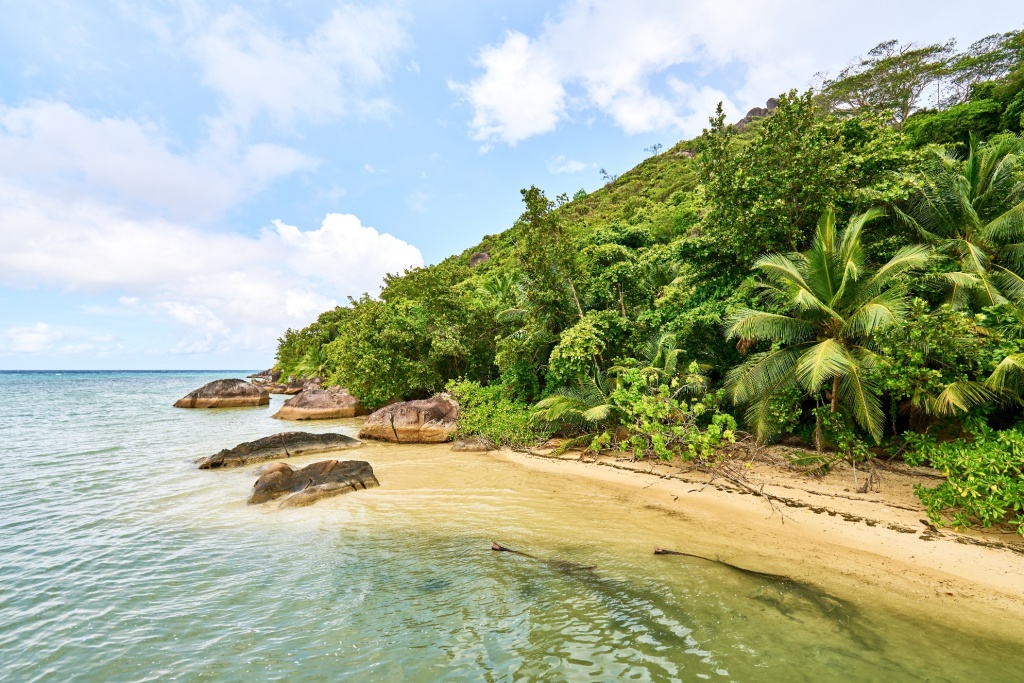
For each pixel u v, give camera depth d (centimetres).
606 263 2203
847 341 1234
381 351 2616
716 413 1397
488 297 3020
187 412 3497
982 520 850
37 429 2397
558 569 740
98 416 3094
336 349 3100
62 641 553
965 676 468
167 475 1384
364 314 2848
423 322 2802
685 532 891
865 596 637
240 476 1372
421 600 649
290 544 858
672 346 1670
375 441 2003
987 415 1070
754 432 1395
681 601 629
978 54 3975
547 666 496
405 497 1152
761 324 1261
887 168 1606
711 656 506
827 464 1196
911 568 716
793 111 1544
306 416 3009
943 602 619
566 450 1664
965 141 2912
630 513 1013
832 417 1216
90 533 914
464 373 2797
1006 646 521
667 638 544
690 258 1852
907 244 1492
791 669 480
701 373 1703
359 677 485
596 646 531
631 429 1527
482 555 801
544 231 2000
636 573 718
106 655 525
